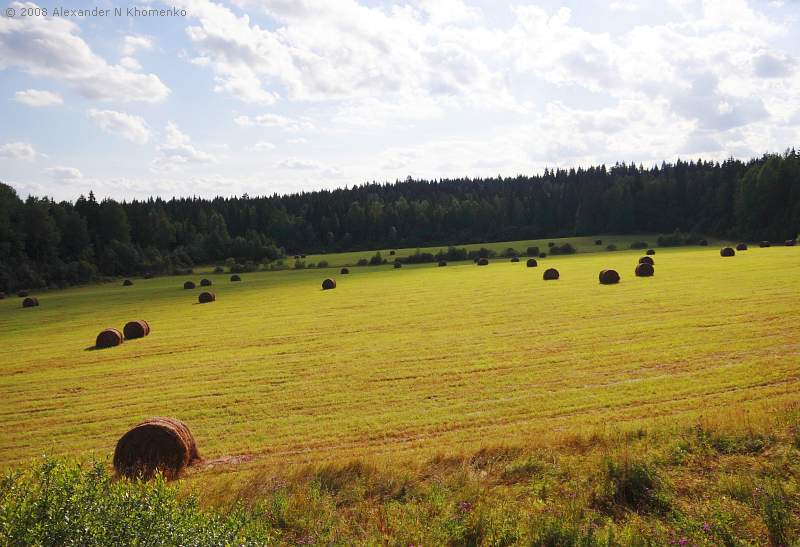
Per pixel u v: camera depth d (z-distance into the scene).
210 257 110.88
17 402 20.00
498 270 66.69
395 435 13.79
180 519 5.49
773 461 7.45
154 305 52.53
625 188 129.25
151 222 119.62
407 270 76.94
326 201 151.50
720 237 104.94
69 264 91.31
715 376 16.41
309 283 65.12
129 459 12.20
